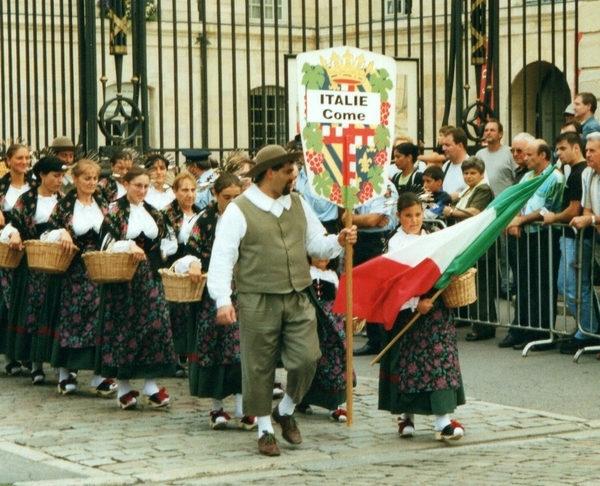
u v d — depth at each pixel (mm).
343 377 7969
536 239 10484
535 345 10547
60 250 8742
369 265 7371
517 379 9312
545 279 10445
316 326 7234
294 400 7258
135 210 8539
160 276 8570
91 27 11969
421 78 12922
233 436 7629
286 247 7125
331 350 7957
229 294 7047
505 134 20766
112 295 8469
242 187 7953
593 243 10094
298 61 7605
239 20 22641
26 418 8195
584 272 10164
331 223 10305
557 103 20328
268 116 22828
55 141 11828
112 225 8484
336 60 7684
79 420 8133
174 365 8594
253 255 7086
